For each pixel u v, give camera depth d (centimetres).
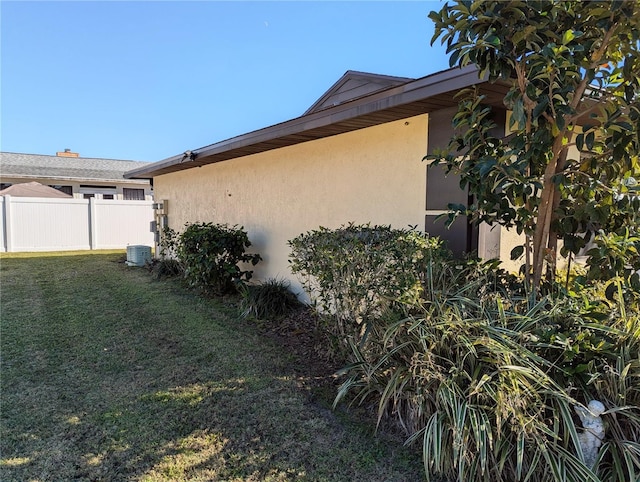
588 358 219
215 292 661
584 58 252
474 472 200
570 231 300
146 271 887
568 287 300
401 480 217
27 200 1279
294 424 272
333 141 529
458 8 245
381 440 252
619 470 187
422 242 318
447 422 214
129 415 283
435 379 228
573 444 199
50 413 285
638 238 258
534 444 196
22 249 1277
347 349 341
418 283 272
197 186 898
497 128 369
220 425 271
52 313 543
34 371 357
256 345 423
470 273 313
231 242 640
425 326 245
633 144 256
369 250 313
